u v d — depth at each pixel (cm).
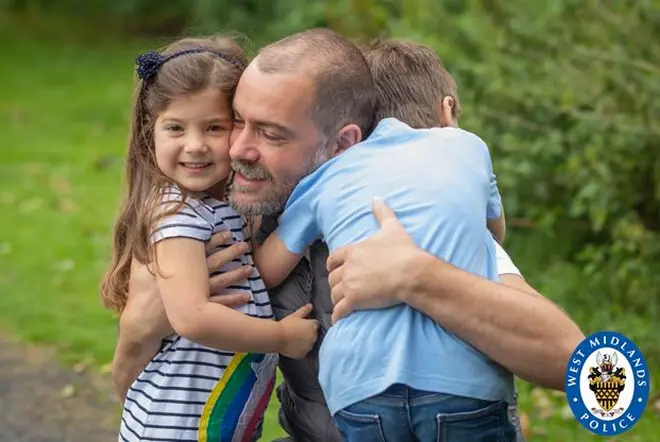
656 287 798
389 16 1101
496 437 381
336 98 402
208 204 427
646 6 795
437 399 373
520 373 374
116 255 449
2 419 723
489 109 878
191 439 425
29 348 836
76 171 1329
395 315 379
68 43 2134
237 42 458
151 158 428
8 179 1290
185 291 406
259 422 445
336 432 430
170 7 2158
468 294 369
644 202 855
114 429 713
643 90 779
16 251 1044
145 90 429
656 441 652
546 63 839
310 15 1549
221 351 427
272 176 404
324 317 425
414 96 432
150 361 441
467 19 898
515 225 906
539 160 855
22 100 1703
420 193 389
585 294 823
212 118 416
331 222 397
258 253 428
